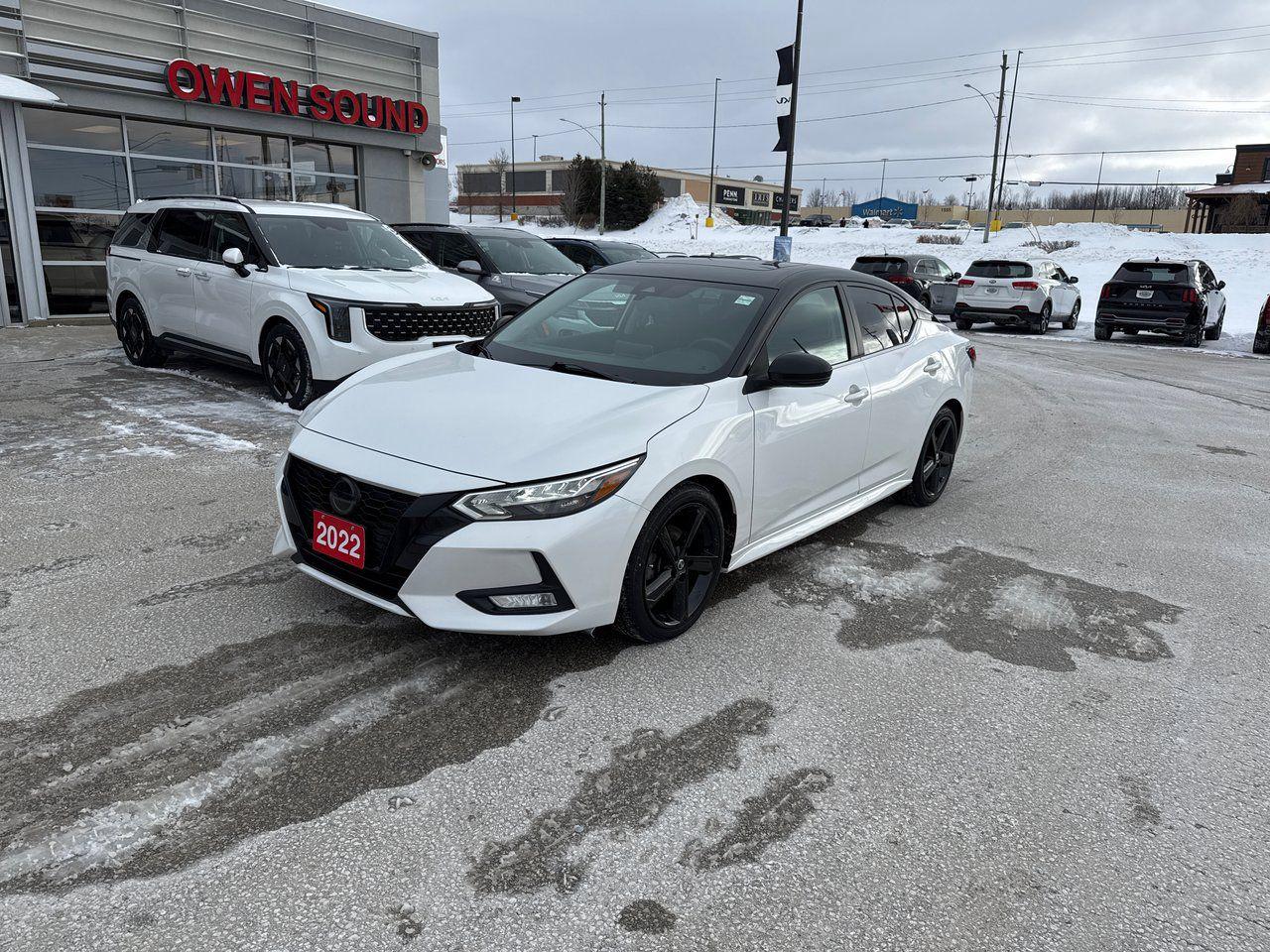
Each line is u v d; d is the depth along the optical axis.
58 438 6.19
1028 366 12.99
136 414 6.98
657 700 3.07
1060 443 7.66
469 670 3.20
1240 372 13.03
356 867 2.21
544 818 2.43
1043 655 3.58
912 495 5.44
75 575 3.88
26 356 9.53
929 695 3.21
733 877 2.24
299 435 3.46
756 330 3.90
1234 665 3.57
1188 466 6.95
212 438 6.32
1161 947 2.08
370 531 3.07
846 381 4.36
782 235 22.67
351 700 2.96
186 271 8.06
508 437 3.15
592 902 2.12
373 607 3.66
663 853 2.31
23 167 11.92
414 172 17.75
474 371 3.84
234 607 3.61
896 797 2.60
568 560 2.96
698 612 3.61
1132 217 94.25
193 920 2.01
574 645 3.45
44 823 2.31
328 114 15.46
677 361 3.81
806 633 3.66
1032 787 2.69
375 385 3.73
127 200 13.35
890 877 2.27
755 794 2.58
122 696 2.93
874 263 20.64
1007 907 2.18
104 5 12.62
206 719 2.82
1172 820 2.56
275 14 14.88
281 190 15.53
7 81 11.23
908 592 4.15
